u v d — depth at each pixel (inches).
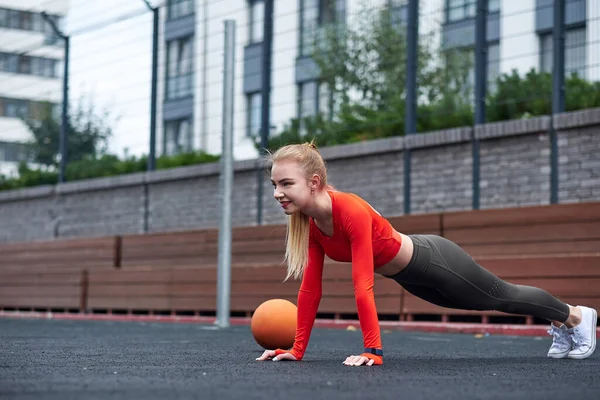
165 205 527.2
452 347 235.9
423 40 447.5
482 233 353.1
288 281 412.2
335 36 493.0
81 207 579.8
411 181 415.8
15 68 661.3
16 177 649.6
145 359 170.7
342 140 453.7
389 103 451.2
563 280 321.1
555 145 367.6
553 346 181.6
